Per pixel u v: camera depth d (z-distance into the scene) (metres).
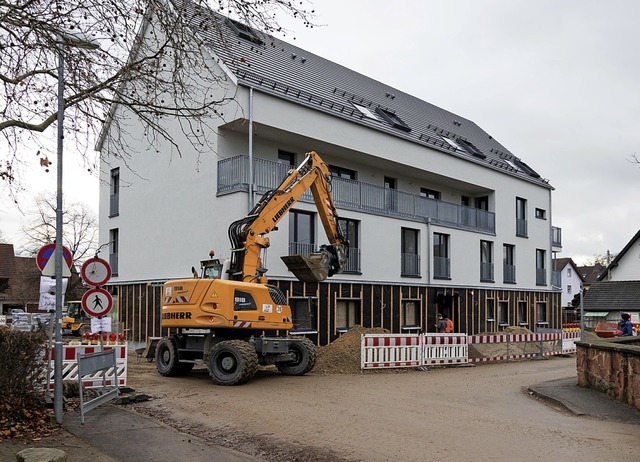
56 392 9.14
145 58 10.46
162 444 8.09
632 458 7.44
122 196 26.98
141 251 25.52
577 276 82.56
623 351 11.02
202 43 10.62
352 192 24.92
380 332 20.62
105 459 7.40
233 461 7.38
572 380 14.41
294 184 17.11
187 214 23.11
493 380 15.53
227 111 21.17
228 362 13.77
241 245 15.62
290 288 21.80
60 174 9.58
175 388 13.12
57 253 9.45
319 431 8.88
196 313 14.46
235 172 21.31
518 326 32.94
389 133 26.45
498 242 33.62
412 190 30.08
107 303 11.54
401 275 26.70
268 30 10.37
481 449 7.86
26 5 9.67
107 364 10.49
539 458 7.43
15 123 9.96
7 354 9.01
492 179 33.47
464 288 30.50
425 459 7.42
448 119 38.72
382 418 9.84
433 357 19.02
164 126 24.34
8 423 8.66
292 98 22.38
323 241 23.31
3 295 54.62
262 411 10.37
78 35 9.91
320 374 16.31
